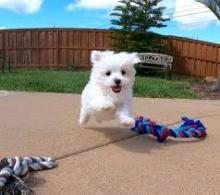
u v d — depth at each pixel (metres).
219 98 5.68
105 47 10.40
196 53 10.47
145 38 9.82
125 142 2.36
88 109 2.41
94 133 2.51
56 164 1.89
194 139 2.51
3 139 2.32
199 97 5.60
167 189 1.69
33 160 1.81
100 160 2.01
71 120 2.92
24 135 2.42
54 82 5.73
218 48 10.54
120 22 9.80
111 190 1.66
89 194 1.61
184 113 3.55
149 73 9.28
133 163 1.99
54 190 1.63
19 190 1.48
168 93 5.36
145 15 9.75
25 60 10.77
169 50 10.27
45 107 3.57
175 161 2.05
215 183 1.78
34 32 10.66
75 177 1.77
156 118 3.21
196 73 10.50
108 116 2.29
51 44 10.62
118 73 2.18
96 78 2.24
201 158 2.12
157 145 2.33
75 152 2.11
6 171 1.54
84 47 10.51
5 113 3.20
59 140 2.31
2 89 5.14
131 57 2.22
